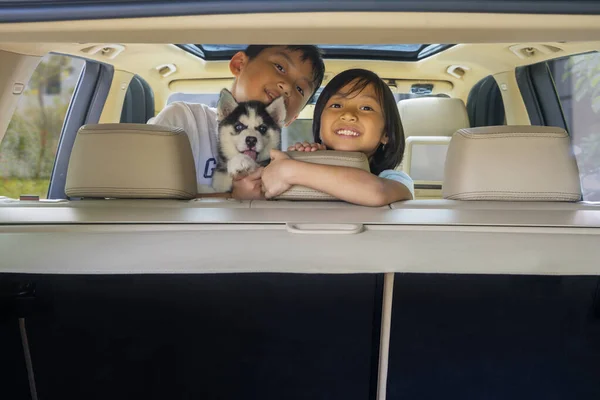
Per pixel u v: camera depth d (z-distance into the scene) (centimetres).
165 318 90
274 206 120
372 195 120
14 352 93
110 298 88
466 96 332
